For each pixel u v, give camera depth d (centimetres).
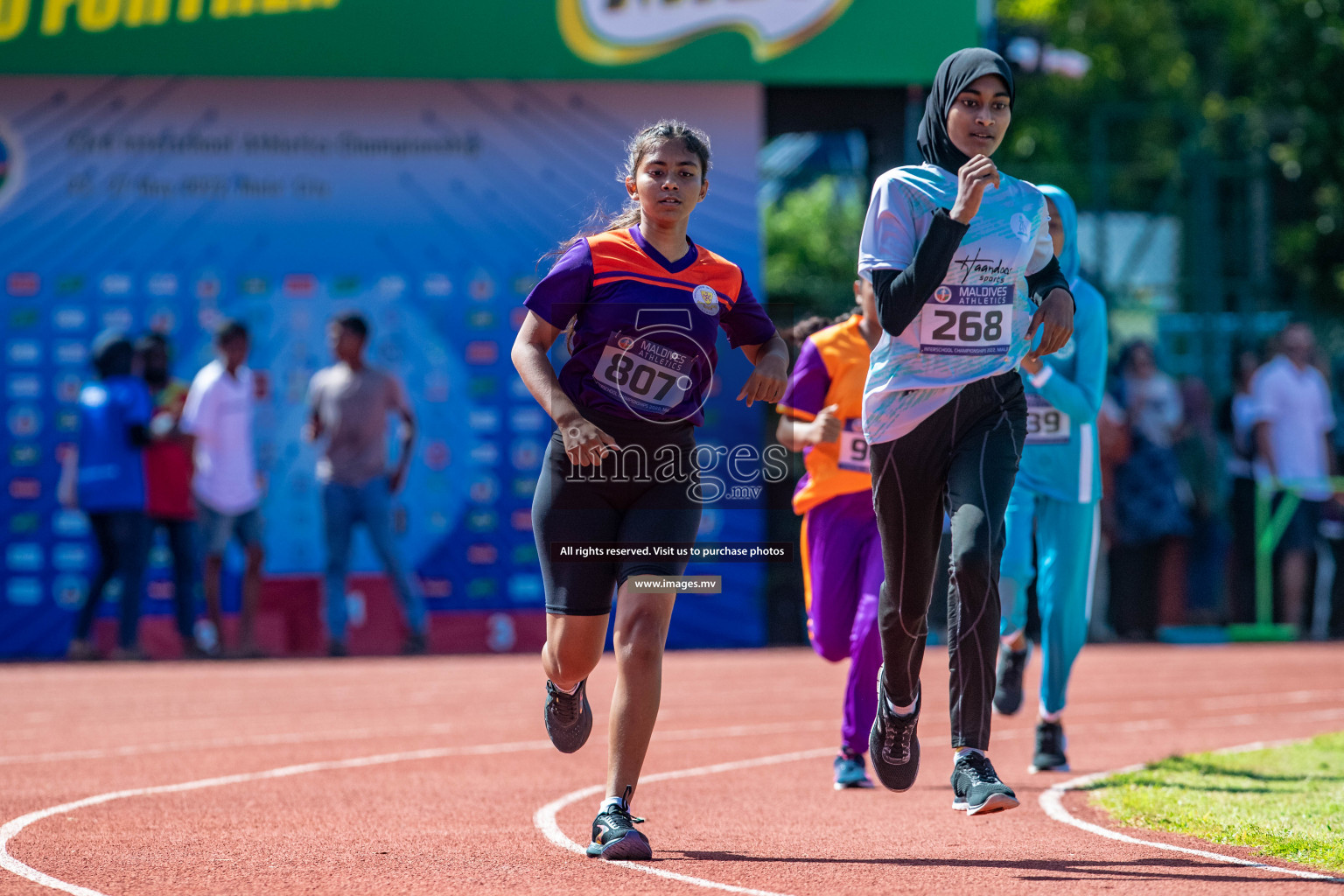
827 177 5897
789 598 3161
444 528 3111
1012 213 1038
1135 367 3275
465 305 3128
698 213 3122
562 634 1059
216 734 1883
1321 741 1641
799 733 1898
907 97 3203
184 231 3075
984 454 1032
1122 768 1523
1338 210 4841
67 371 3053
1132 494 3247
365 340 2922
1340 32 5159
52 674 2688
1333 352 4062
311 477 3086
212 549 2956
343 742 1805
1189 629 3353
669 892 905
